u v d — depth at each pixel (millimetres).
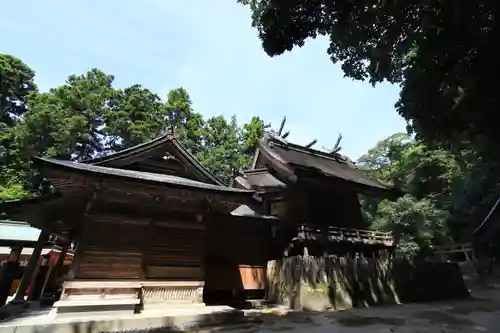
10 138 29141
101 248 9312
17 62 35750
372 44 11922
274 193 18828
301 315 11648
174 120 36469
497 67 7727
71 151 30219
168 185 9594
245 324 9648
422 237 26875
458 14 7516
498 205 6715
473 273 25781
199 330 8727
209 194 10398
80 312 8383
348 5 10250
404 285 16391
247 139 36438
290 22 11688
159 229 10500
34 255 11602
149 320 8695
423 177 31781
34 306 10750
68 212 10859
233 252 14992
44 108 27453
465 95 9164
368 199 37062
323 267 14445
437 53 8633
